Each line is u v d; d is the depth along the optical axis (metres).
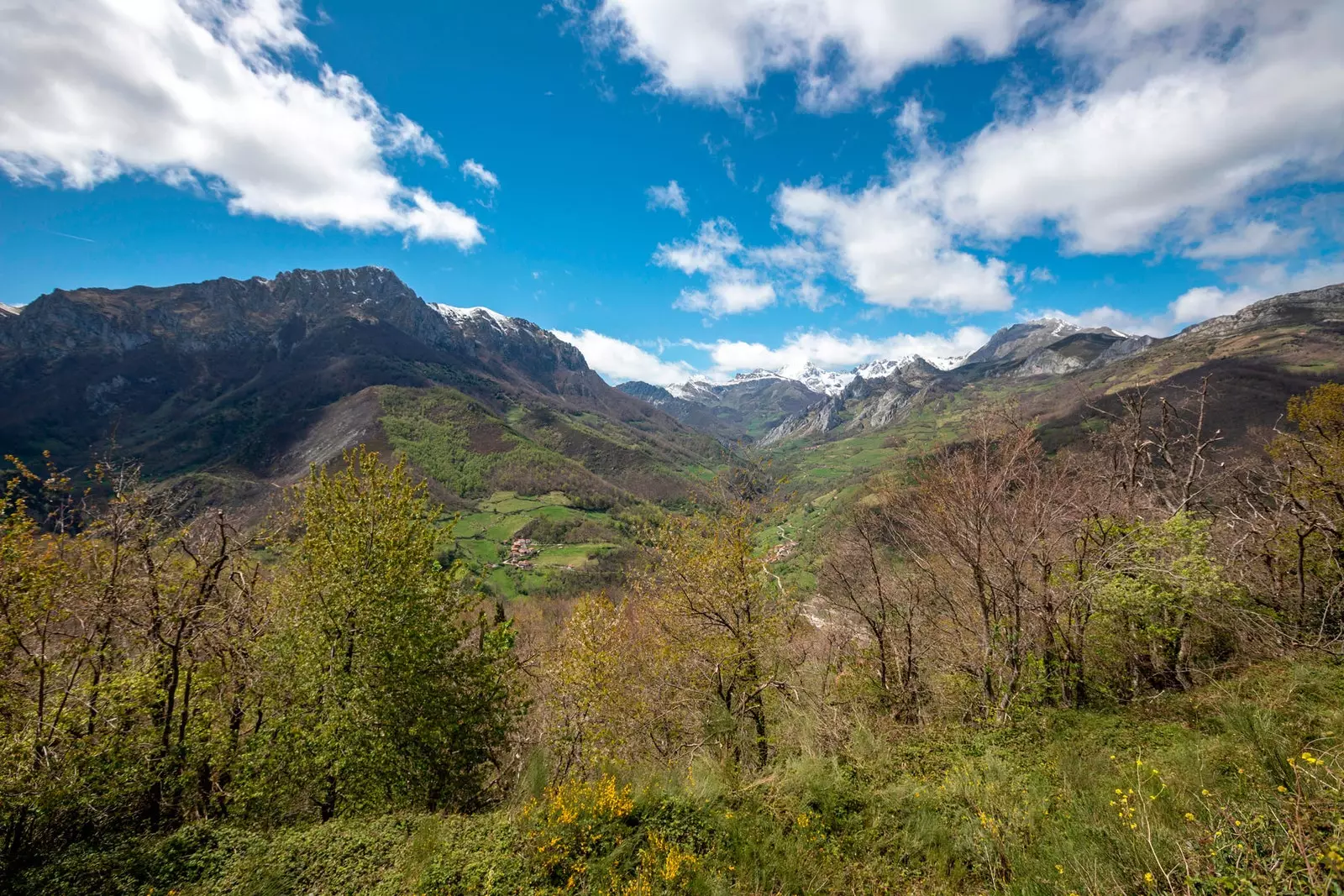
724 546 12.95
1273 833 4.30
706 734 12.38
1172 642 11.09
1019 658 11.32
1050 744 8.54
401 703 12.38
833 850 6.43
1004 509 11.88
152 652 11.01
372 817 8.45
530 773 10.14
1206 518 11.83
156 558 11.10
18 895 7.22
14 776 8.48
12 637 9.06
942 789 7.42
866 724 10.59
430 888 6.13
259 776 11.63
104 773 9.90
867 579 15.48
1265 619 10.27
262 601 13.67
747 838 6.55
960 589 13.96
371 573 12.84
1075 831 5.57
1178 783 6.04
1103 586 10.58
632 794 7.54
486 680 14.23
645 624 15.11
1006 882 5.50
